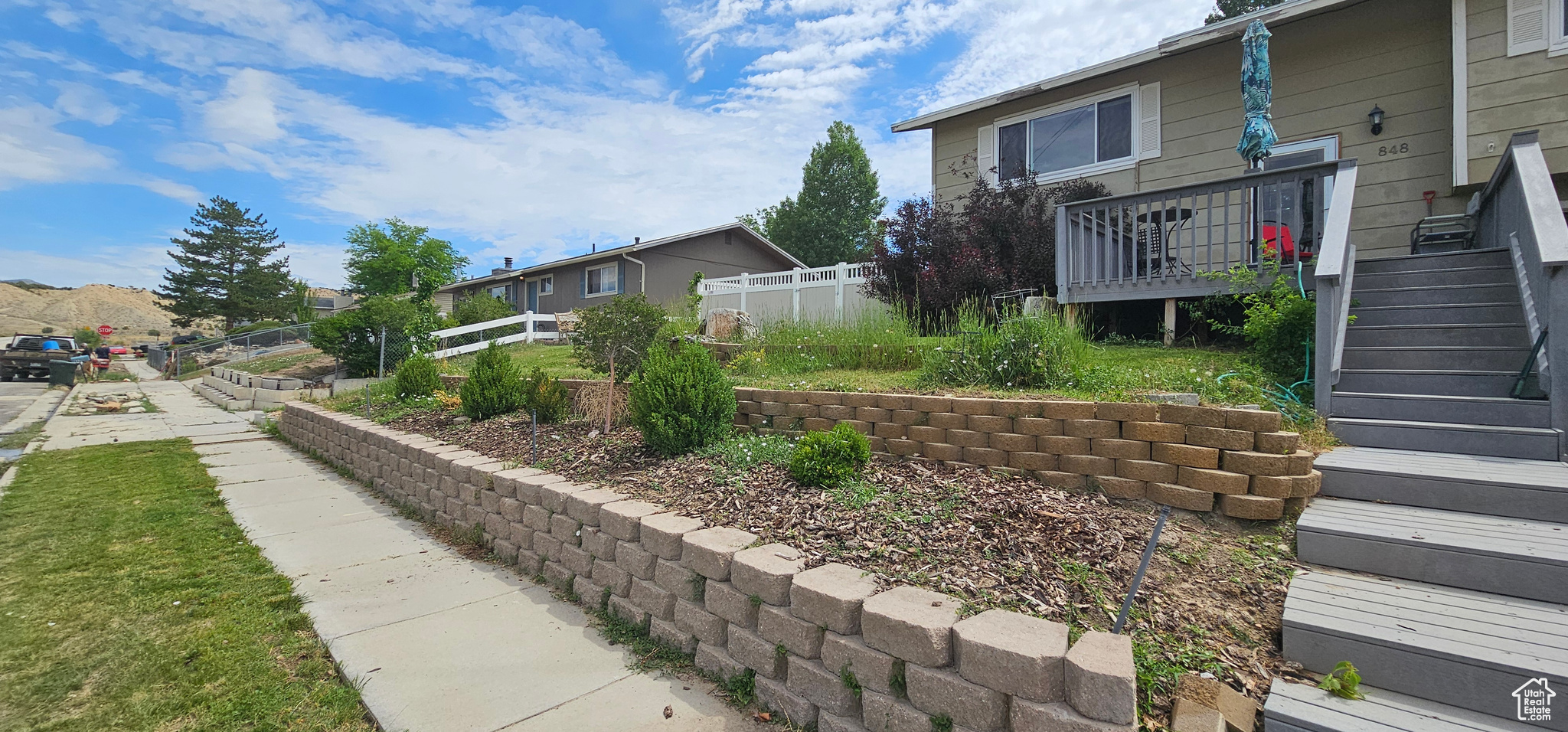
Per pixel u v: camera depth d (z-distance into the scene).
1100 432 3.36
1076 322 6.59
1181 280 6.43
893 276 9.36
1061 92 10.33
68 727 2.37
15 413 13.77
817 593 2.38
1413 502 3.02
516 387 7.02
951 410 3.91
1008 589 2.50
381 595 3.70
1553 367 3.42
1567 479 2.84
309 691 2.66
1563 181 6.95
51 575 3.93
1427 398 3.76
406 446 5.79
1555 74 6.84
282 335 25.70
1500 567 2.41
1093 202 7.04
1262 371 4.72
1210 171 9.04
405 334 14.30
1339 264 4.03
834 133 36.19
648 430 4.64
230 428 11.38
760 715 2.47
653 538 3.12
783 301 13.88
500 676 2.78
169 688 2.65
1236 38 8.64
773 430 4.88
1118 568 2.67
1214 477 3.03
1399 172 7.81
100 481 6.78
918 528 3.03
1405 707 1.98
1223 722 1.96
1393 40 7.83
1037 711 1.84
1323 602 2.37
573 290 25.83
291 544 4.70
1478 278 5.16
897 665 2.14
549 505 3.94
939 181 11.77
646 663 2.89
